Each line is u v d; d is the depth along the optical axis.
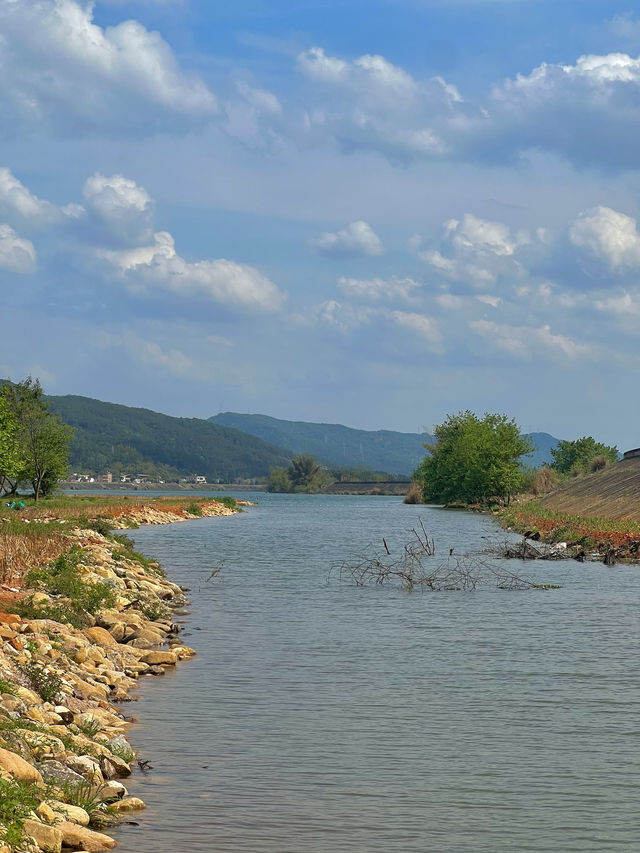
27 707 15.46
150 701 18.94
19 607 23.56
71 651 20.39
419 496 174.50
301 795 13.70
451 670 21.69
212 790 13.90
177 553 54.25
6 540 37.78
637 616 29.75
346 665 22.25
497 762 15.18
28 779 12.46
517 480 127.88
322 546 59.94
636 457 107.94
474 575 41.16
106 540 50.22
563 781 14.33
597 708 18.36
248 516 114.50
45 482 103.75
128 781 14.27
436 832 12.40
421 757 15.43
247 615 29.98
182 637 25.98
